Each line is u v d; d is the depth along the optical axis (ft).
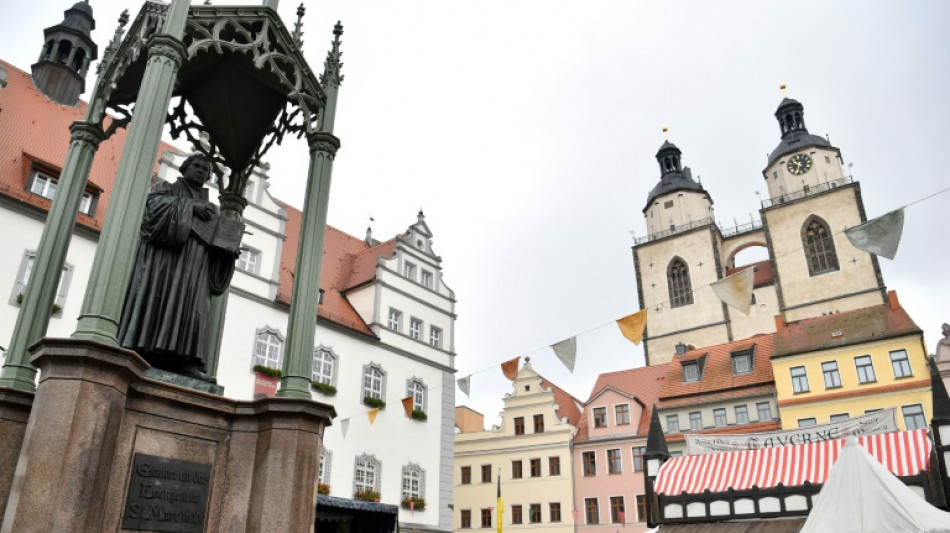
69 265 70.18
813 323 136.26
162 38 20.31
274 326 89.20
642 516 135.74
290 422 18.88
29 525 13.97
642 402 149.48
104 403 15.60
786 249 206.90
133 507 16.46
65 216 22.90
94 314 16.53
